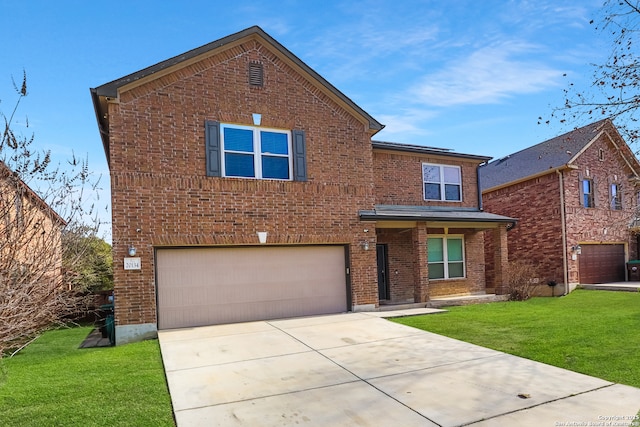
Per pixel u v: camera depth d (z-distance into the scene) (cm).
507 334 888
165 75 1038
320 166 1213
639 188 991
